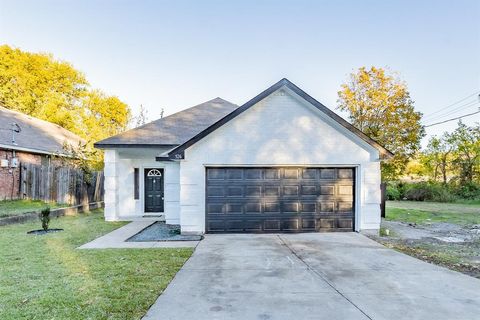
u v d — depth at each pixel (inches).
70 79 1242.6
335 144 370.0
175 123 539.2
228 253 270.1
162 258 250.5
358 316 146.5
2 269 216.5
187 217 360.2
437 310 153.4
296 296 171.5
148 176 538.0
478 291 180.4
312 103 359.3
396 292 178.1
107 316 144.4
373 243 312.8
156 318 143.3
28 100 1119.6
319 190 373.7
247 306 157.6
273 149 366.3
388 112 876.0
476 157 919.0
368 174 370.6
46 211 374.0
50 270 214.5
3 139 586.2
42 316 143.4
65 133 908.6
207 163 361.7
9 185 568.1
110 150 481.1
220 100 633.0
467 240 340.2
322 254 267.4
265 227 367.6
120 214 522.0
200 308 154.9
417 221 494.0
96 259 245.6
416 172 1024.2
